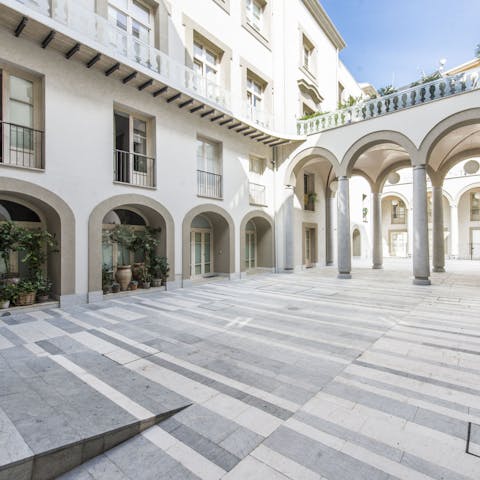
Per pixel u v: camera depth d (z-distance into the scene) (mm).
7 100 6746
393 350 4488
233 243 12531
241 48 13055
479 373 3727
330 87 19453
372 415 2848
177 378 3568
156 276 9719
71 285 7387
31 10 6168
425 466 2207
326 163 17109
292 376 3645
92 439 2359
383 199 27953
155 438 2566
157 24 9641
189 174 10547
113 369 3793
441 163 14289
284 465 2234
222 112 10812
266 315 6547
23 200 7258
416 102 10789
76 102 7570
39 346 4609
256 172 14258
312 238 17953
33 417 2625
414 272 10883
